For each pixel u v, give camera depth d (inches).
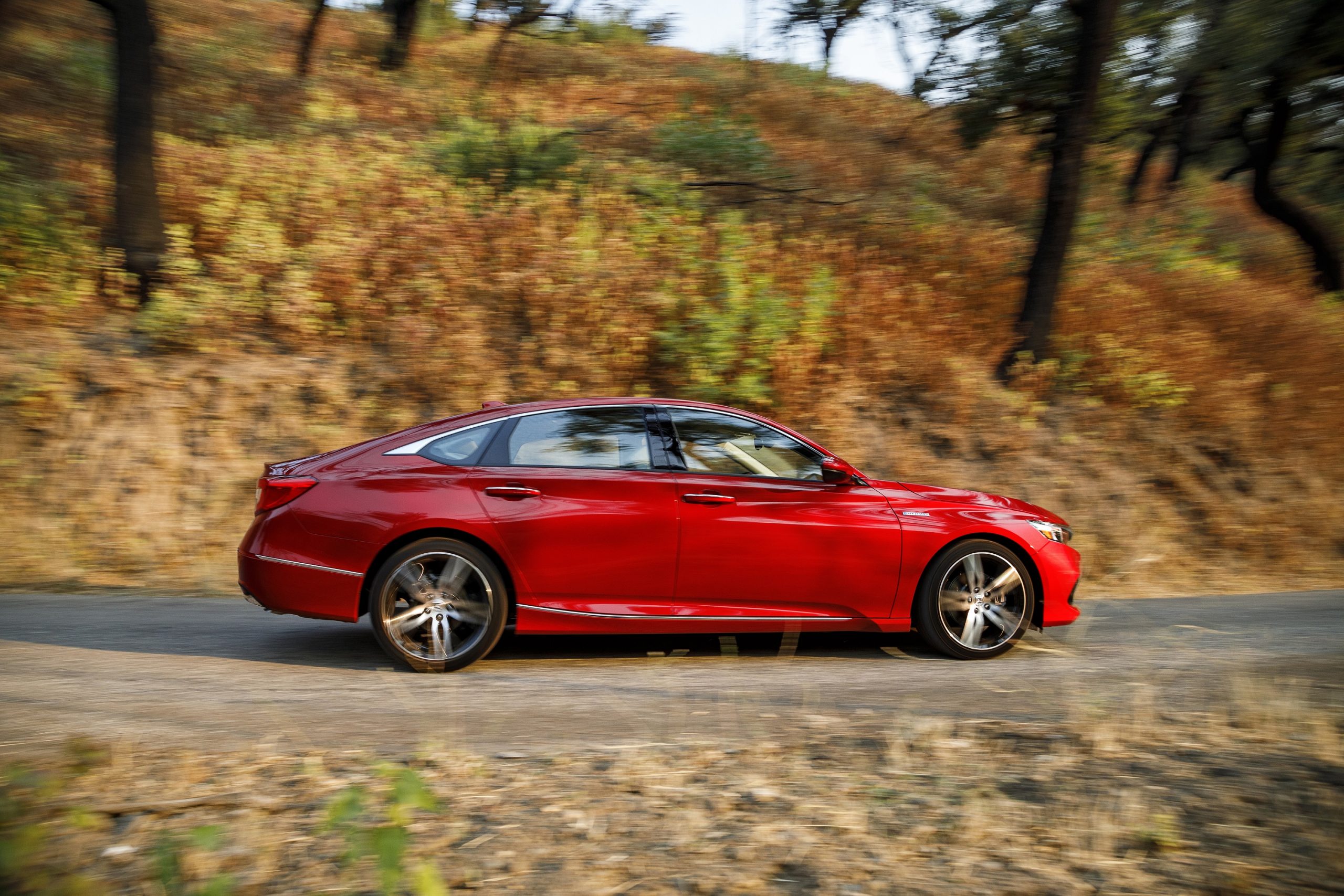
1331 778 147.9
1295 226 750.5
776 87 877.2
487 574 203.0
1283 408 450.0
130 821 125.4
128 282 413.1
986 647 225.3
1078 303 509.4
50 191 478.0
